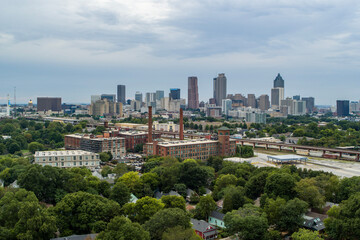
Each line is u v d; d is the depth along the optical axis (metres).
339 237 150.25
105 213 158.25
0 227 137.25
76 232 155.38
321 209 185.88
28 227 136.12
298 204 163.88
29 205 142.12
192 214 187.75
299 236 138.75
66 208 156.38
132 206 168.88
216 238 166.88
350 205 155.00
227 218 161.62
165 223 144.50
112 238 127.81
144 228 145.25
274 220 166.62
